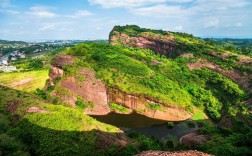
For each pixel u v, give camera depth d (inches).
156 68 4313.5
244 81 4116.6
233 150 1984.5
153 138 2637.8
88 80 3708.2
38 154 1868.8
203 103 3614.7
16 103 2433.6
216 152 1999.3
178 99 3494.1
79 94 3627.0
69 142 1990.7
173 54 5846.5
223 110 3486.7
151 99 3474.4
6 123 2181.3
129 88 3565.5
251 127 2815.0
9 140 1895.9
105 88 3661.4
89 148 2003.0
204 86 4097.0
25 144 1951.3
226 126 2974.9
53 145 1927.9
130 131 2984.7
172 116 3344.0
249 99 3560.5
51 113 2230.6
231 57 4837.6
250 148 2069.4
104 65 3897.6
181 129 3041.3
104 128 2285.9
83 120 2239.2
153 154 1389.0
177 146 2415.1
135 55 4623.5
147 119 3339.1
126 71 3821.4
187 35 6815.9
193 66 4820.4
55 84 3890.3
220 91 3946.9
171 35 6510.8
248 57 4822.8
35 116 2186.3
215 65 4731.8
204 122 3253.0
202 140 2426.2
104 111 3531.0
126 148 2075.5
